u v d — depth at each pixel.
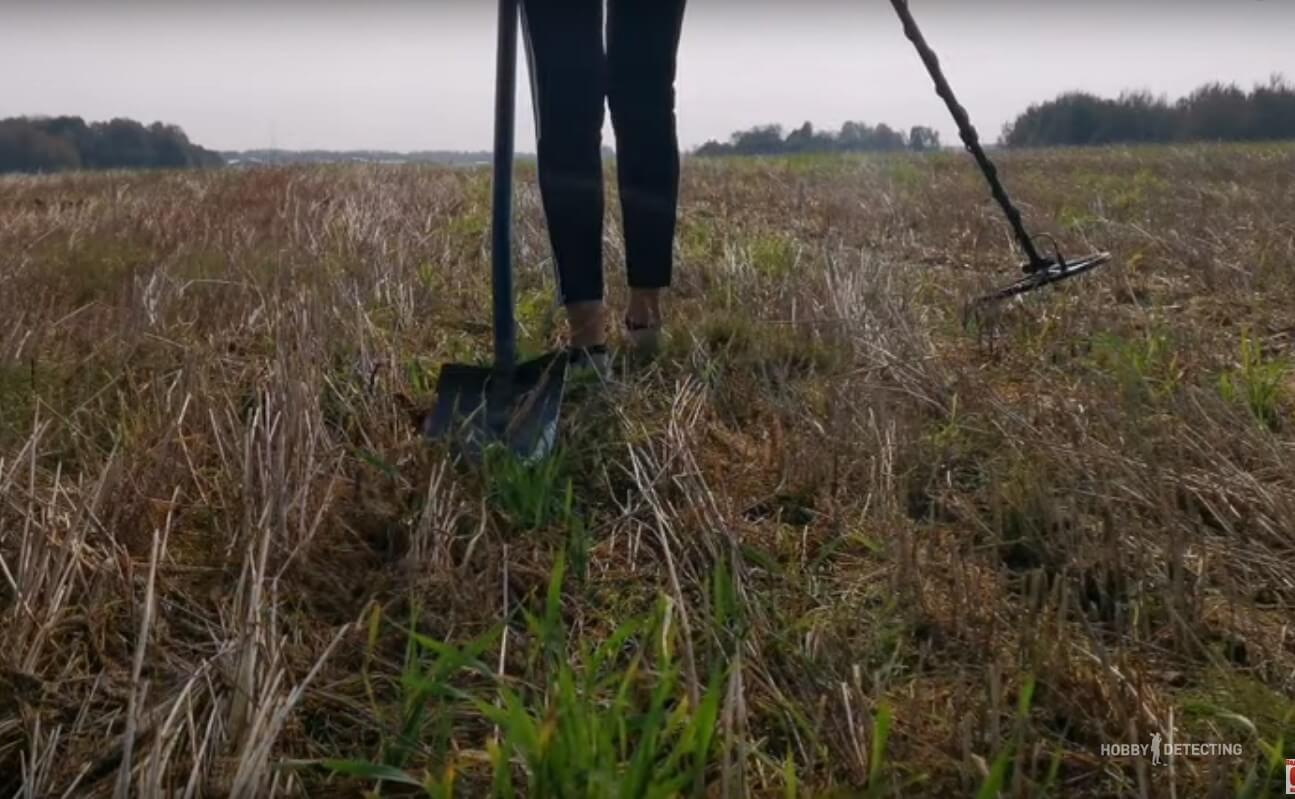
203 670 1.65
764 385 2.99
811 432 2.61
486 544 2.09
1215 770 1.45
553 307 3.69
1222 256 4.59
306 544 2.00
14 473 2.19
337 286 3.91
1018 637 1.80
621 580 2.05
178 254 4.63
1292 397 2.95
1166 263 4.72
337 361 3.21
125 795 1.40
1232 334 3.65
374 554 2.10
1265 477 2.43
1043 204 6.98
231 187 8.41
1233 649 1.81
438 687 1.51
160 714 1.56
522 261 4.71
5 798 1.51
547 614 1.67
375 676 1.76
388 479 2.32
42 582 1.88
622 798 1.28
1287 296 4.08
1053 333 3.51
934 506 2.31
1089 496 2.25
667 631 1.69
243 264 4.31
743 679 1.68
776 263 4.50
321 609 1.93
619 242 4.84
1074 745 1.58
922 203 6.81
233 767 1.50
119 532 2.12
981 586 1.96
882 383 2.95
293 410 2.48
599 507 2.35
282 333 3.22
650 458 2.47
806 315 3.51
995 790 1.32
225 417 2.63
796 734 1.58
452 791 1.42
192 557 2.10
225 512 2.18
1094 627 1.87
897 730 1.59
